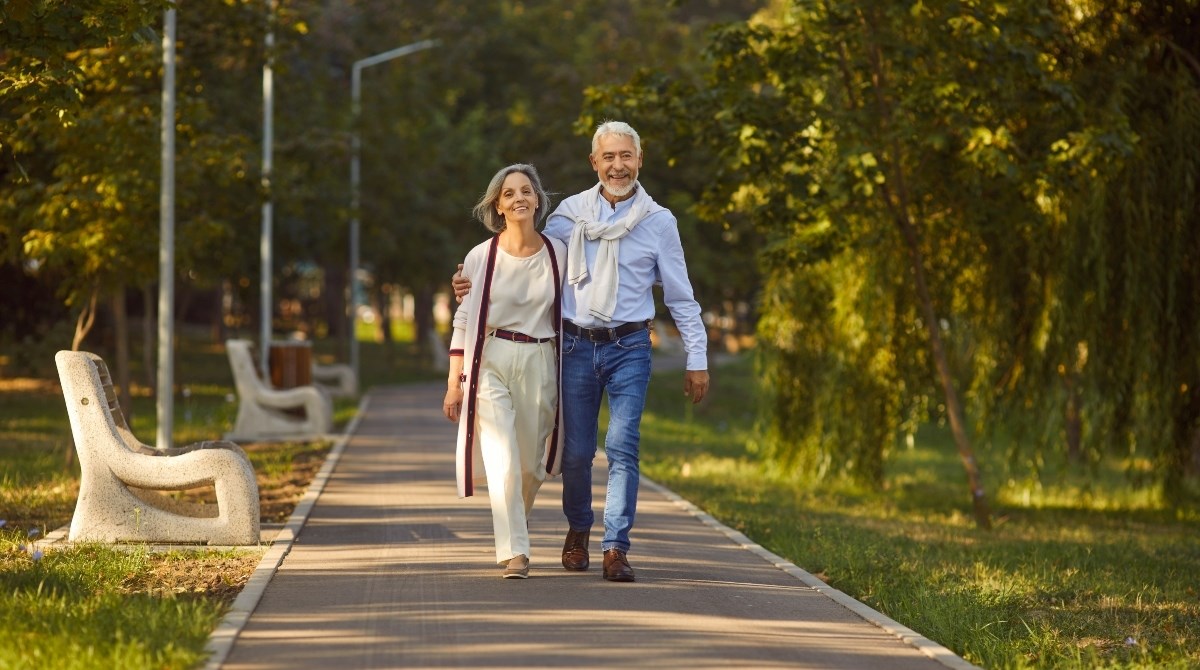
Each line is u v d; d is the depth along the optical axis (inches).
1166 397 959.6
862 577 541.6
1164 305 951.0
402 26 2647.6
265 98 1483.8
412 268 2719.0
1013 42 838.5
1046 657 404.8
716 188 949.8
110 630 356.2
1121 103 920.3
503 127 2977.4
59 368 526.3
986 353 1018.7
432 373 2847.0
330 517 629.0
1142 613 500.1
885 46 857.5
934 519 923.4
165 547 519.8
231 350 1226.6
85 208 983.0
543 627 382.3
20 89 586.2
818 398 1092.5
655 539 591.5
